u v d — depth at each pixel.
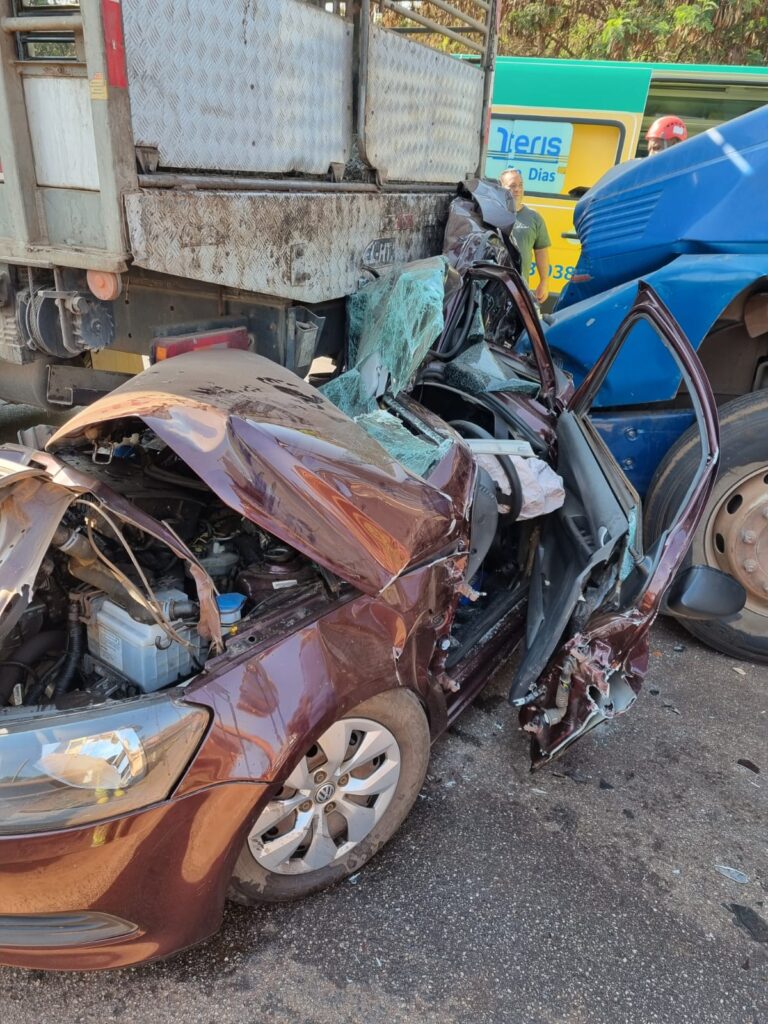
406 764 2.41
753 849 2.65
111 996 2.04
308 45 3.42
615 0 13.92
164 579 2.28
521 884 2.44
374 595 2.16
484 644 3.09
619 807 2.80
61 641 2.21
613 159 8.23
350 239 4.01
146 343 3.51
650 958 2.21
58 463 2.05
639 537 2.72
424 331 3.10
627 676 2.67
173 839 1.81
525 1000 2.07
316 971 2.12
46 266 2.63
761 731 3.31
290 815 2.17
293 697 1.96
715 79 8.02
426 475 2.60
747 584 3.67
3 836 1.63
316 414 2.39
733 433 3.60
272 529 1.97
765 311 3.93
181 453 1.93
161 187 2.67
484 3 5.41
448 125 5.18
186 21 2.67
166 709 1.81
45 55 2.51
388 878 2.43
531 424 3.47
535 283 8.68
